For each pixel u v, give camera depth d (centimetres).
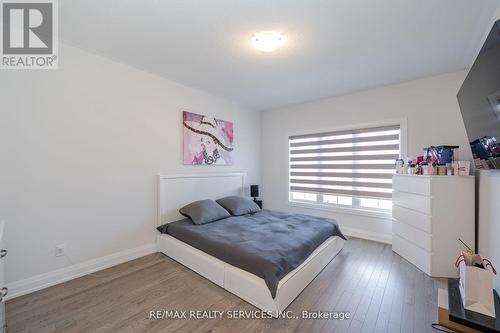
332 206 373
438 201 221
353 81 302
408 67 260
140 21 180
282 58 241
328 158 376
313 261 214
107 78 243
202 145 344
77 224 223
